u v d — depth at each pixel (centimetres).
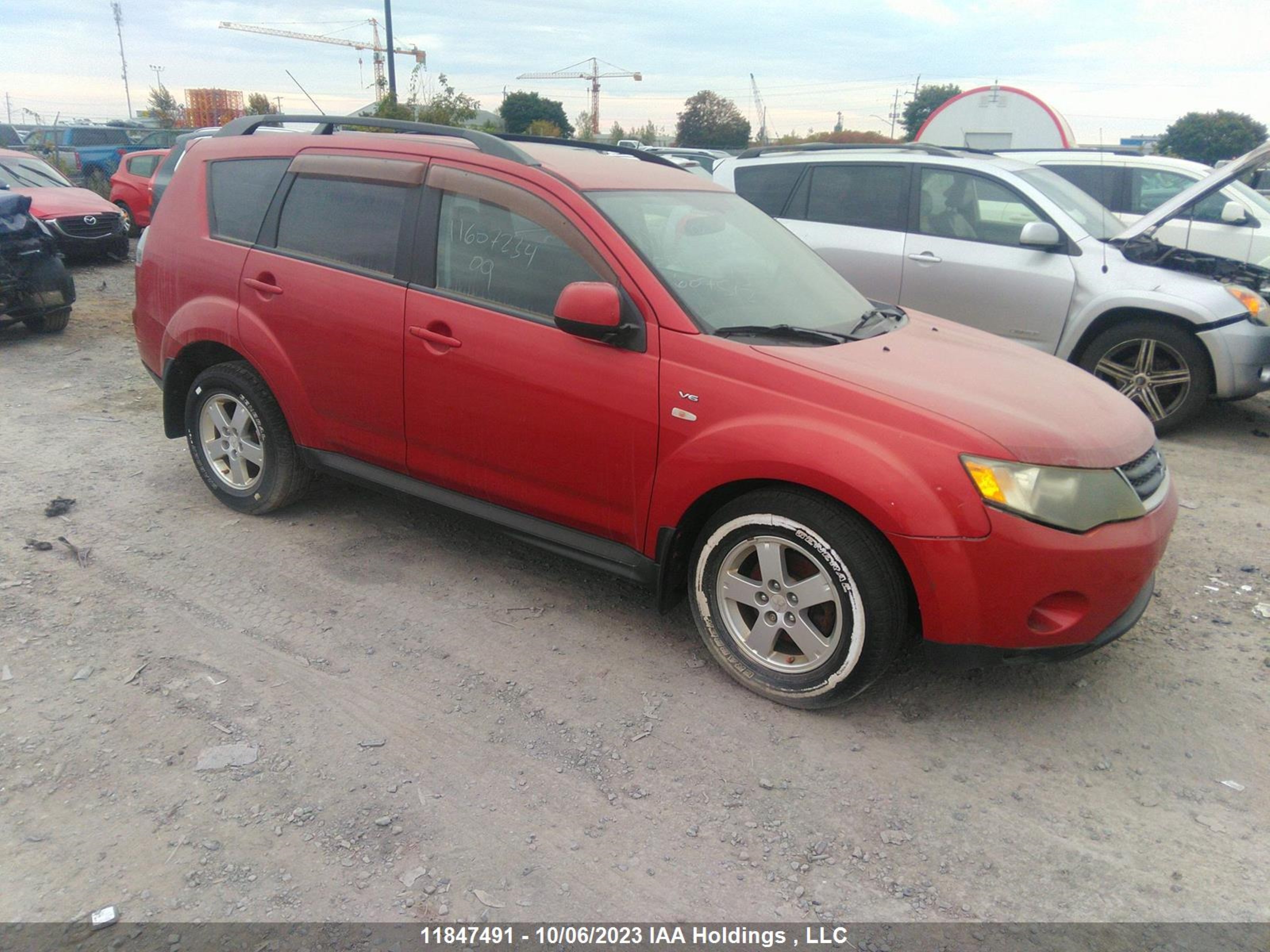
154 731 303
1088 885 257
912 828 277
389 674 343
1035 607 297
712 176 852
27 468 527
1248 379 636
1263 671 366
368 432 411
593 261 349
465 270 377
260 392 441
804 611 321
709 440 319
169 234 469
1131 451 318
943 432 293
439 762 296
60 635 356
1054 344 685
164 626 367
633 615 395
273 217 434
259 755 294
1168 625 401
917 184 740
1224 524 510
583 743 309
